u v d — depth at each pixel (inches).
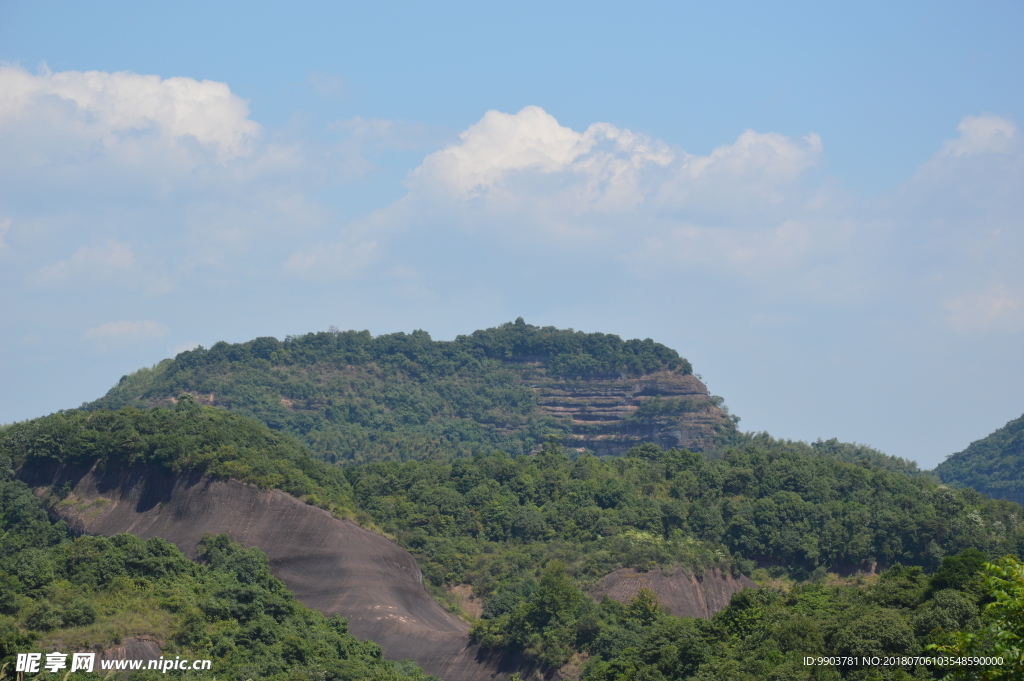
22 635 4566.9
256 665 4864.7
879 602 4781.0
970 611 4111.7
